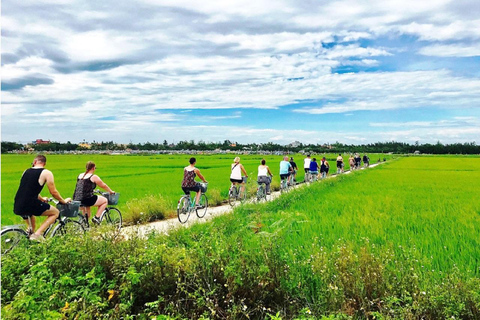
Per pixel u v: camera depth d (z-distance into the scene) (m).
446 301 4.41
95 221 9.10
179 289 5.07
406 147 192.75
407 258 5.86
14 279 5.01
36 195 7.25
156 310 4.66
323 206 14.12
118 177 34.31
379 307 4.46
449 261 6.70
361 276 5.07
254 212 11.46
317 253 5.72
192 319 4.59
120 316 4.53
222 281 5.33
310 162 28.69
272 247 5.88
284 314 4.95
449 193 19.56
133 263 5.19
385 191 20.67
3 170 48.25
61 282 4.64
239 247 6.12
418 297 4.50
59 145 196.88
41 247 5.73
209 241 6.10
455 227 9.95
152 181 29.44
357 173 37.09
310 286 5.35
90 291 4.74
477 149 177.75
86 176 9.12
